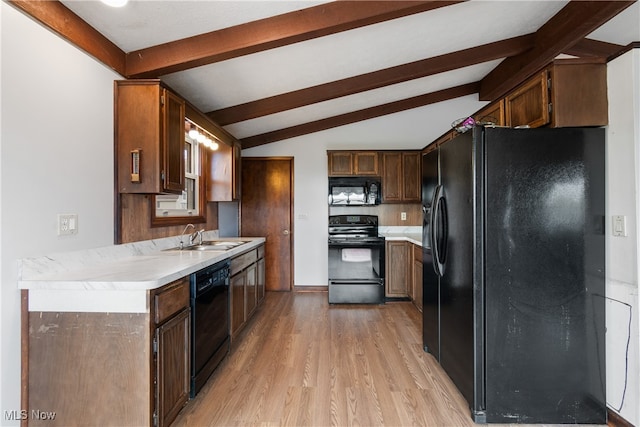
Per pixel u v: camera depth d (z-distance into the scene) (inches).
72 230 72.8
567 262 75.3
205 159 151.6
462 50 129.9
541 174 75.5
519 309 75.0
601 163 75.7
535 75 83.0
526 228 75.4
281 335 126.4
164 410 66.4
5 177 58.5
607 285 74.9
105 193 82.7
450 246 88.7
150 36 84.3
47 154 66.6
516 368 74.9
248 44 87.0
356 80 134.7
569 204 75.4
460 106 192.5
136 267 75.7
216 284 95.7
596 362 74.8
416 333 128.7
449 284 89.2
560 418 74.7
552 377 74.9
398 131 192.7
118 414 61.9
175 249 116.3
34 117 63.7
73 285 61.4
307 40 94.7
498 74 160.1
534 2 104.0
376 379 93.7
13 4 59.4
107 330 61.8
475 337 75.0
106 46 81.9
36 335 62.1
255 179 196.2
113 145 85.2
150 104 85.4
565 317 75.0
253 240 149.8
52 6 66.7
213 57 88.9
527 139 75.7
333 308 162.1
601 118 76.0
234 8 79.4
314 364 102.6
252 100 137.0
